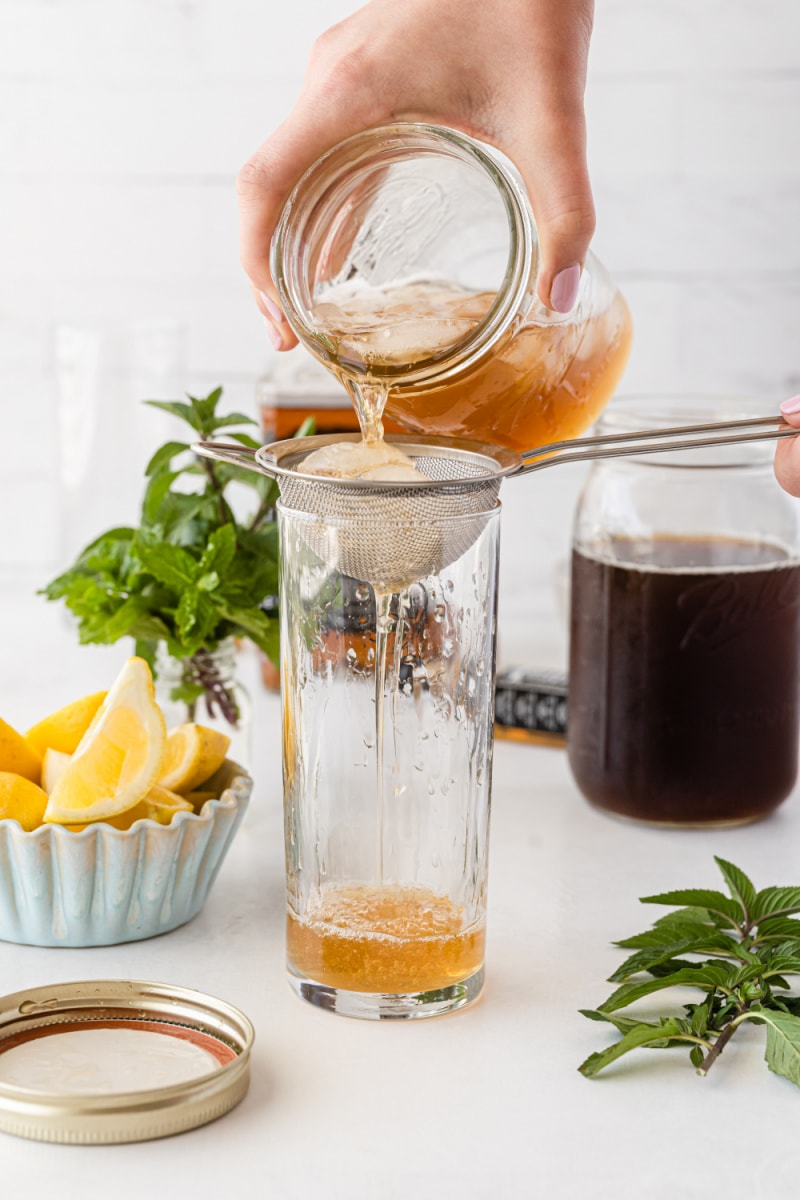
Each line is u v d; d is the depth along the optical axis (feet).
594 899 2.87
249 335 4.78
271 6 4.52
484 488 2.49
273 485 3.07
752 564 3.00
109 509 3.70
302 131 2.85
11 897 2.68
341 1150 2.35
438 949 2.57
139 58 4.59
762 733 3.04
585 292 2.76
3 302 4.80
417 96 2.84
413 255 2.67
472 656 2.54
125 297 4.78
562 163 2.74
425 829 2.57
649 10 4.39
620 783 3.07
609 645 3.05
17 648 4.01
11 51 4.60
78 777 2.68
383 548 2.48
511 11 2.79
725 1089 2.46
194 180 4.67
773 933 2.65
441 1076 2.47
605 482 3.07
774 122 4.45
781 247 4.55
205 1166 2.32
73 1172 2.31
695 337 4.65
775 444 3.03
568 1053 2.52
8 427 4.89
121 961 2.69
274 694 3.74
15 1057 2.44
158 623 2.97
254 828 3.11
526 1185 2.30
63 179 4.70
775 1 4.35
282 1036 2.54
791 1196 2.30
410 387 2.68
